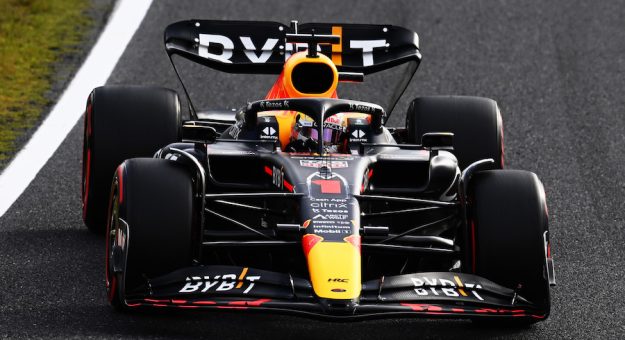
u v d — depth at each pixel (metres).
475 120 35.00
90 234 34.28
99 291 29.31
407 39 37.41
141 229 26.38
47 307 27.88
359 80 36.41
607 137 45.75
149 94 34.28
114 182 27.69
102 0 59.97
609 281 32.12
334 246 25.86
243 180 30.36
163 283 26.14
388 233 28.45
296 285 25.53
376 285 26.02
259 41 37.47
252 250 29.06
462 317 26.06
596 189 40.53
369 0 60.84
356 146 30.86
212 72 52.16
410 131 35.31
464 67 53.28
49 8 57.50
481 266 27.17
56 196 37.44
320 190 27.52
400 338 26.97
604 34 57.09
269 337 26.36
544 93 50.50
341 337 26.77
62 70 50.03
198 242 26.95
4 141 41.81
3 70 49.03
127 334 25.91
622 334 28.16
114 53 52.72
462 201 27.97
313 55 32.03
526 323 28.06
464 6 60.31
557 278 32.25
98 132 33.56
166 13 58.22
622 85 51.31
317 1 60.31
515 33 57.16
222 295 25.44
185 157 27.81
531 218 27.38
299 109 30.17
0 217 35.31
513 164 43.09
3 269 30.73
